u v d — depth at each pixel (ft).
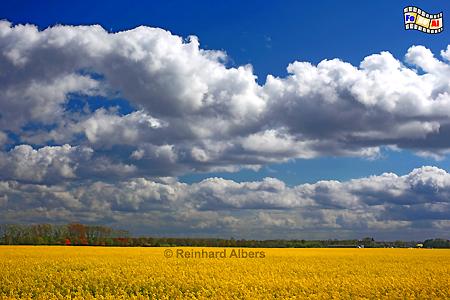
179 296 64.28
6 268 92.17
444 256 155.94
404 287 68.03
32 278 78.64
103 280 77.71
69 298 59.77
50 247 201.98
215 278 79.05
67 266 98.99
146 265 101.91
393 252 193.36
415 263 120.06
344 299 61.31
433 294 61.87
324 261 126.31
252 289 66.74
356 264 115.55
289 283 72.28
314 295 60.49
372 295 63.05
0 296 65.62
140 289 72.64
